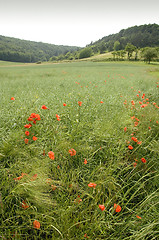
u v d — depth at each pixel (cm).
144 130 313
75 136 255
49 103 382
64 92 547
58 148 224
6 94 527
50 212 143
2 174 178
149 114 366
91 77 1347
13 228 138
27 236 134
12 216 142
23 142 218
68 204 163
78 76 1448
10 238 130
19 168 182
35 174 156
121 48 13712
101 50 15312
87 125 308
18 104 350
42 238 140
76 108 360
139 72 2378
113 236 143
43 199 144
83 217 147
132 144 283
